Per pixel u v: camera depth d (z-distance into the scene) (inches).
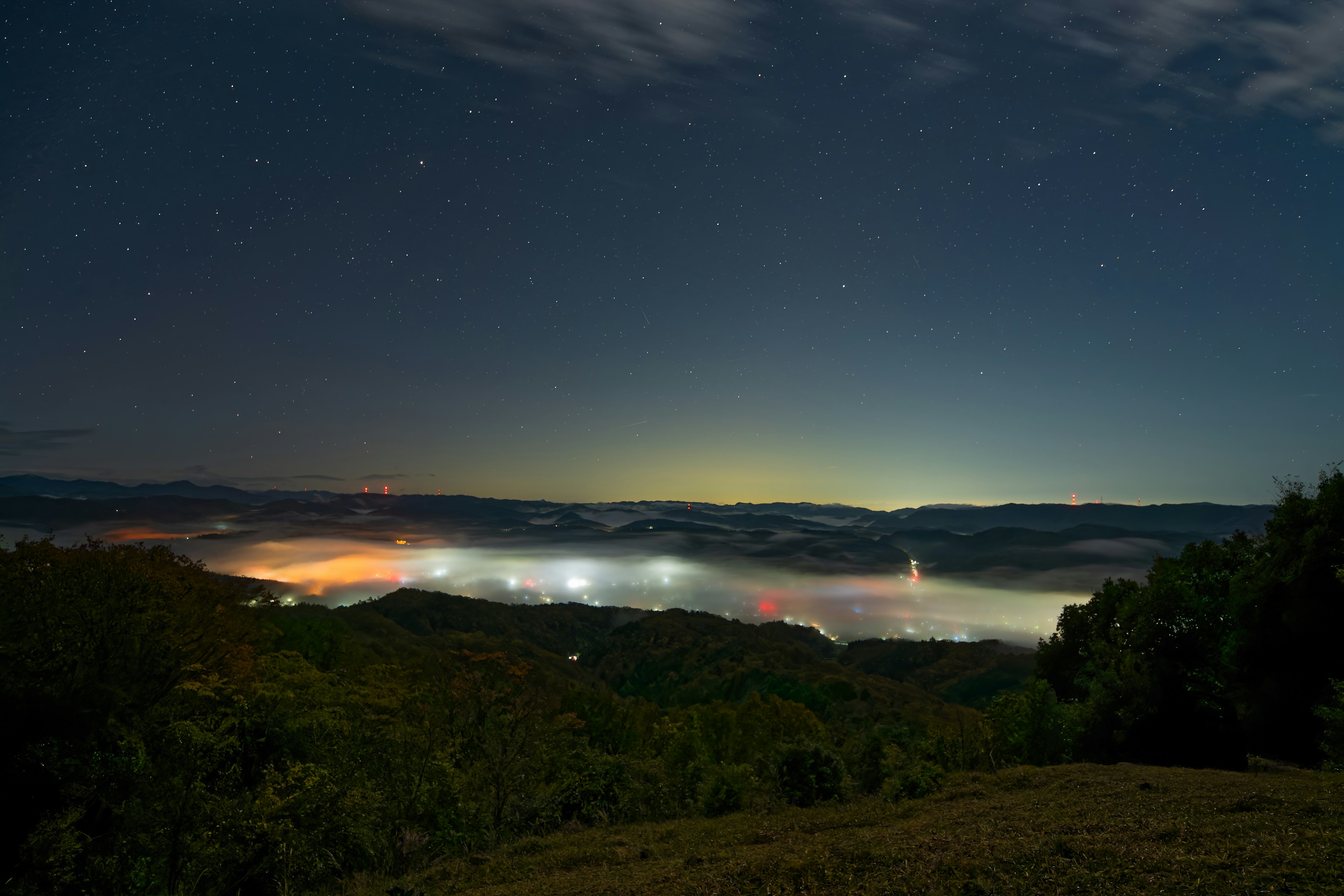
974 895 315.3
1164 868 309.0
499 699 871.1
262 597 930.7
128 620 681.6
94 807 593.9
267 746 759.7
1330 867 282.4
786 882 364.5
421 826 706.8
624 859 493.4
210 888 567.5
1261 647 1055.6
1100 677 1040.8
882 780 742.5
